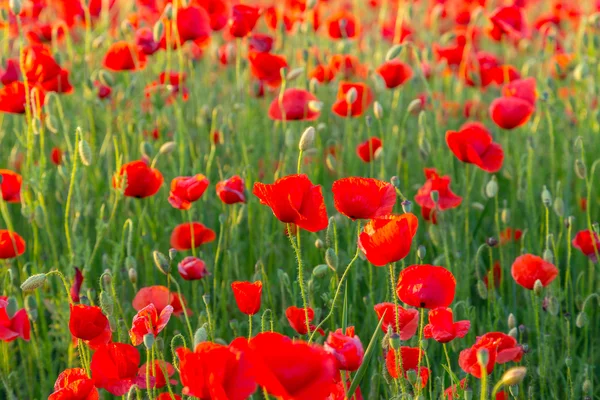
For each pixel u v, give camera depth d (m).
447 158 4.87
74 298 3.12
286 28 6.10
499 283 3.91
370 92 4.62
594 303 3.84
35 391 3.44
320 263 3.93
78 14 5.65
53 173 4.80
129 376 2.43
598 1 6.95
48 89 4.34
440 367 3.26
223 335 3.47
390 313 2.51
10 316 2.49
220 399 1.73
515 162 4.70
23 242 3.35
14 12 3.57
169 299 2.91
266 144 4.89
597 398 3.18
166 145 3.56
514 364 3.21
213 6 4.94
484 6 7.09
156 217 4.00
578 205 4.64
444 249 3.52
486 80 5.38
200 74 6.43
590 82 5.14
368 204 2.33
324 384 1.67
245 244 4.25
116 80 5.79
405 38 6.19
